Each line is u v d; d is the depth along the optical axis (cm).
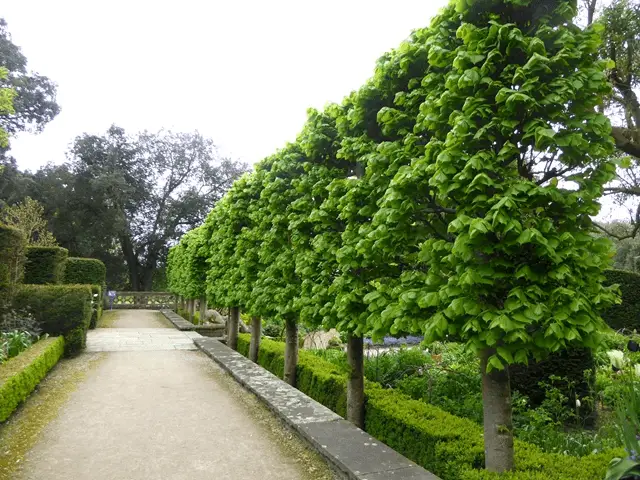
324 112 583
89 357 954
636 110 693
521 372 640
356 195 452
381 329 389
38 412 559
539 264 299
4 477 373
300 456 432
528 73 295
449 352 789
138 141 3316
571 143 286
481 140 321
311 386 675
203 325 1652
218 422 536
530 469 326
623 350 616
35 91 2667
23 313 909
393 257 432
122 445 454
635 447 250
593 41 302
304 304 578
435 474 371
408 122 421
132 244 3366
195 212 3384
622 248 2070
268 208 719
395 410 462
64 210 2881
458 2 333
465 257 288
